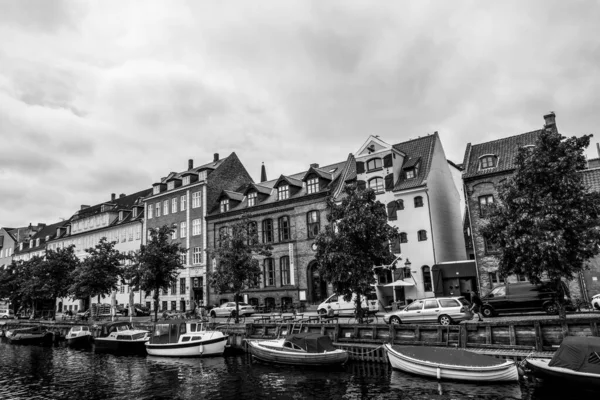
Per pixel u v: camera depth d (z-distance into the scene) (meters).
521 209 19.41
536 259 18.72
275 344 23.48
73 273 42.34
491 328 20.02
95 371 24.23
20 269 54.84
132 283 36.59
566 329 18.28
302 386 18.33
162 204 56.69
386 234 24.67
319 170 43.03
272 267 43.59
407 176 37.84
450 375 17.47
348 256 23.95
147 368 23.95
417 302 24.61
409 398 15.76
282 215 43.75
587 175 30.75
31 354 32.97
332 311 30.45
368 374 19.78
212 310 38.44
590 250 18.08
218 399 17.19
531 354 18.02
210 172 52.59
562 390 15.42
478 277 32.31
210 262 48.94
